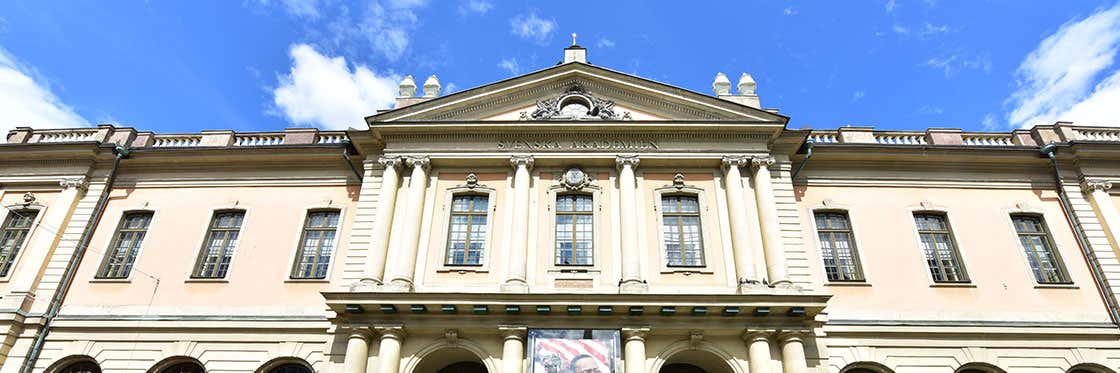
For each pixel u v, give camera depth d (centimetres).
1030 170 1942
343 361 1571
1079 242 1808
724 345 1548
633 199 1727
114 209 1938
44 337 1691
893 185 1906
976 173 1934
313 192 1947
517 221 1688
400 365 1520
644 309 1506
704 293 1496
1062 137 1970
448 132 1836
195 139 2083
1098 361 1614
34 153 1986
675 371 1666
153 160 2003
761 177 1756
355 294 1499
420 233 1703
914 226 1830
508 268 1633
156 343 1673
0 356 1622
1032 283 1731
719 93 1994
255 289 1750
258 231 1867
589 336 1509
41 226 1880
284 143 2056
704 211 1745
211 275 1806
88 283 1789
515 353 1498
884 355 1611
